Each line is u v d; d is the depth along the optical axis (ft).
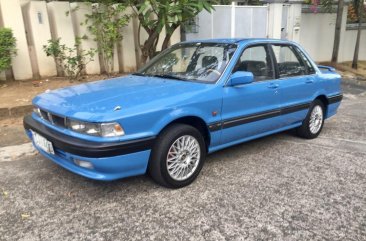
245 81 13.34
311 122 17.92
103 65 29.04
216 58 14.20
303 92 16.88
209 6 25.07
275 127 15.96
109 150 10.35
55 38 26.96
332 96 18.76
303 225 10.27
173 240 9.52
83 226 10.12
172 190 12.22
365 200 11.78
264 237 9.68
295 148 16.71
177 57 15.39
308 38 42.63
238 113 13.85
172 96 11.95
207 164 14.58
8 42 23.17
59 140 10.98
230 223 10.30
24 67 25.54
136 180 12.92
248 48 14.55
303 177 13.46
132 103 11.21
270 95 15.06
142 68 16.21
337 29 41.68
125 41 29.17
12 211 10.89
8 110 19.99
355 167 14.51
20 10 24.50
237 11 33.09
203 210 10.96
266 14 35.04
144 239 9.55
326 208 11.22
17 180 12.94
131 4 26.63
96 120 10.30
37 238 9.59
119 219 10.46
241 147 16.74
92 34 27.48
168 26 25.17
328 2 40.63
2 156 15.17
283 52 16.34
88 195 11.85
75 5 26.84
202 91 12.60
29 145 16.44
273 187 12.57
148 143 11.14
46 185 12.55
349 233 9.94
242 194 12.01
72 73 26.66
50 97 12.70
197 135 12.50
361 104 27.25
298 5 37.22
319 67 20.33
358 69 43.45
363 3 43.06
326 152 16.22
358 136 18.81
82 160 10.62
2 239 9.54
